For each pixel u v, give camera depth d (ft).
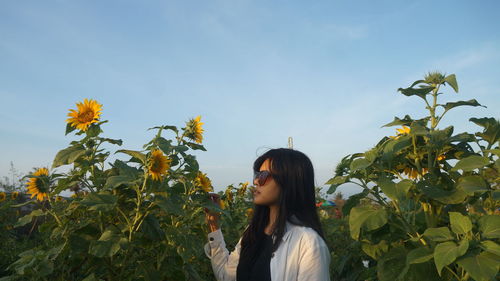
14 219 21.94
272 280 6.45
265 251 7.07
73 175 9.31
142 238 9.48
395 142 9.73
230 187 18.54
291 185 6.82
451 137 9.71
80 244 8.88
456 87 9.53
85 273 9.63
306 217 6.80
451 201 8.61
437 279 8.29
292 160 6.93
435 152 10.16
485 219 7.97
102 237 8.39
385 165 10.05
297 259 6.34
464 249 6.91
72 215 9.96
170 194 9.68
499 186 9.02
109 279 9.00
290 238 6.55
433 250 7.94
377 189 10.15
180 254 9.03
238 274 7.60
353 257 13.65
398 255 8.98
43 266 8.74
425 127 10.00
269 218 7.64
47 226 9.84
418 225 10.28
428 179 9.74
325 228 21.65
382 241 10.06
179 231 9.33
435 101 10.09
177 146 10.09
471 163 8.73
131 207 9.44
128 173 8.87
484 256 7.00
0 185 27.43
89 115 9.65
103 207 8.19
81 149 9.55
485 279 6.60
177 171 10.30
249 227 7.73
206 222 10.14
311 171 7.04
